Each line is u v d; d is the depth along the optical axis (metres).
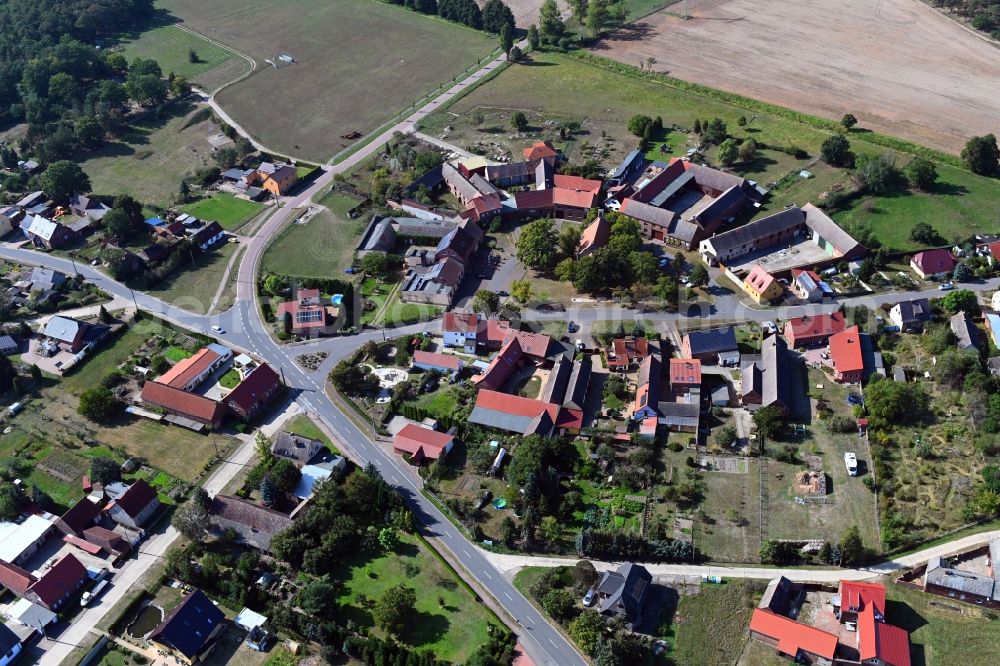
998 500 152.12
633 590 142.12
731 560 151.50
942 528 152.88
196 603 142.25
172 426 187.00
